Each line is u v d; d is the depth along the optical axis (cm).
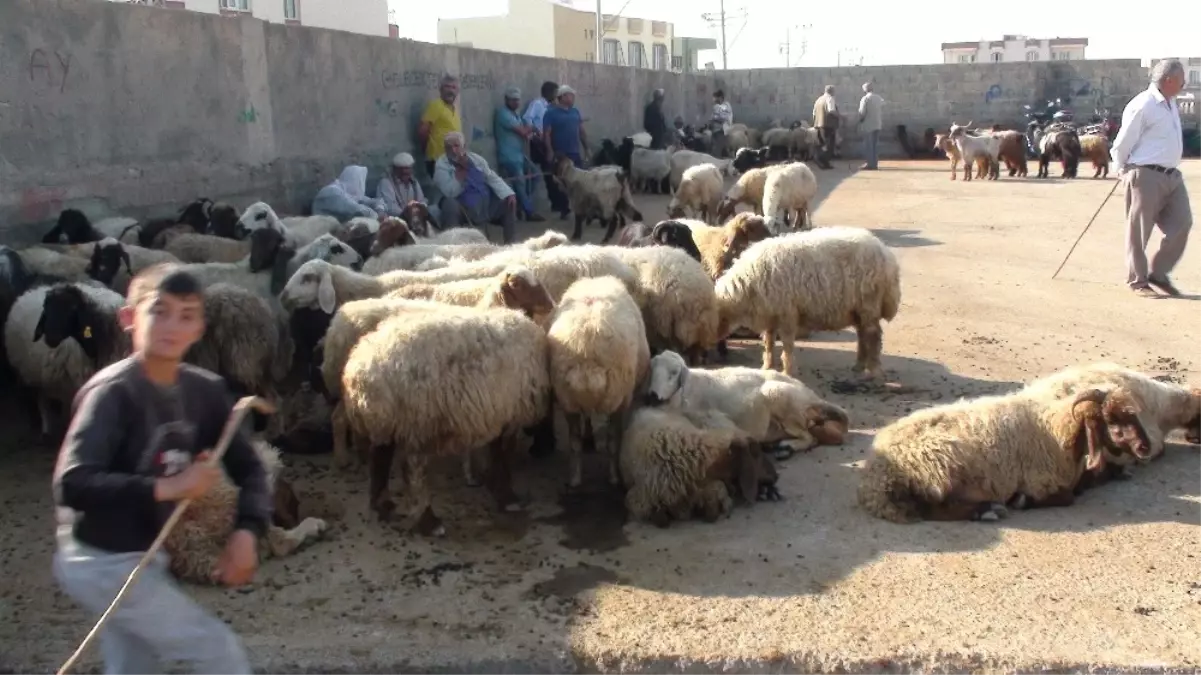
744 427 636
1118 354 870
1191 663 400
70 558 313
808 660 410
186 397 324
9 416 755
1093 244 1479
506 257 778
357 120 1354
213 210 996
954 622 434
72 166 902
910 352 892
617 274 747
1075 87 3591
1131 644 415
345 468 646
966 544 512
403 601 467
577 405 566
